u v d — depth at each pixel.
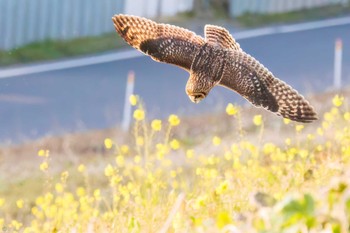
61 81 67.00
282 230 12.73
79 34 81.62
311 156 24.55
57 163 42.88
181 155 38.50
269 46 80.56
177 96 63.34
